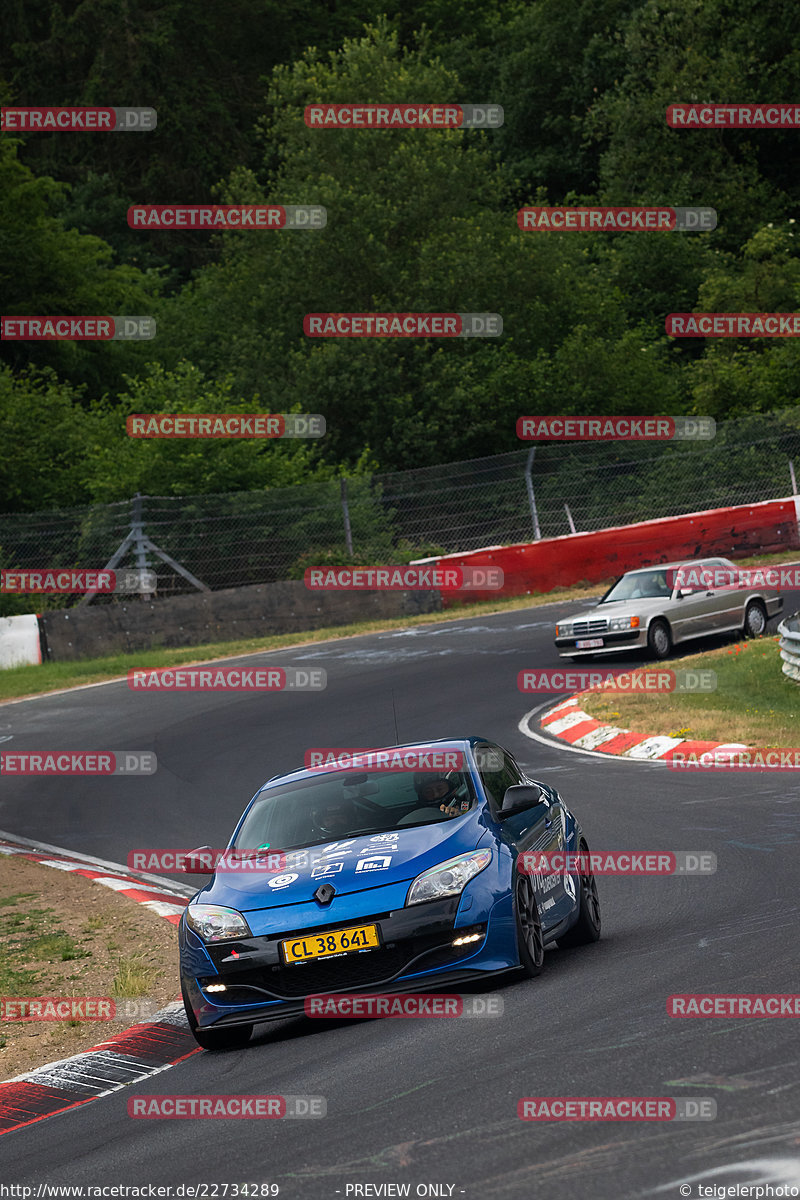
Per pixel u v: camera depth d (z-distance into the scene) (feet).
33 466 430.61
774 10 651.66
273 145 602.03
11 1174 67.56
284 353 531.91
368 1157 57.16
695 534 384.68
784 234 568.00
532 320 528.22
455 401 479.82
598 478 418.31
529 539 406.62
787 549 386.52
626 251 621.72
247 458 414.41
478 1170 53.06
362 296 527.81
